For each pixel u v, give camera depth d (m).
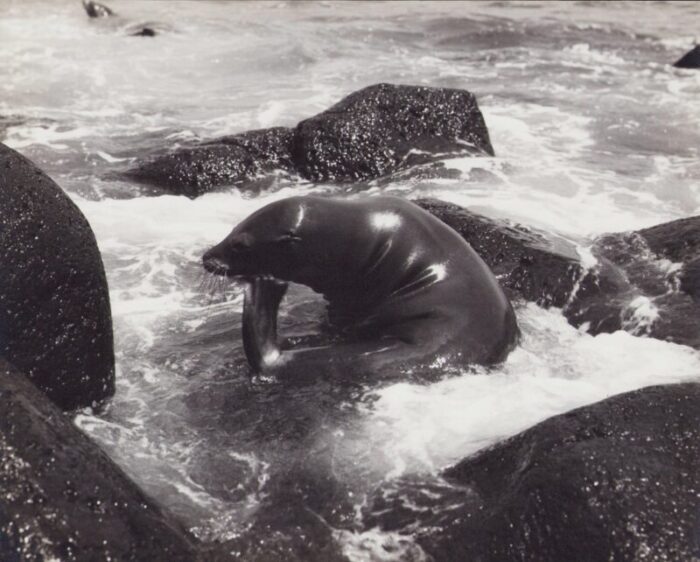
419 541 3.20
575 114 7.44
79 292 3.69
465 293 3.89
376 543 3.21
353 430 3.59
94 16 11.55
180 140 6.57
